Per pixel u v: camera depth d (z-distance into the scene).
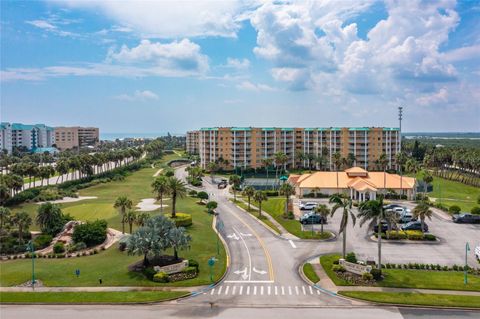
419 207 79.19
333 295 51.31
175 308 47.38
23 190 137.38
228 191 147.75
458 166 181.38
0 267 64.06
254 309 47.06
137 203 118.25
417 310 46.47
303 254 68.94
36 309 47.16
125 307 47.72
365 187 119.50
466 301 48.00
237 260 65.94
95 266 62.53
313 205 108.56
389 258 66.00
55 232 83.06
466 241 76.19
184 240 61.03
